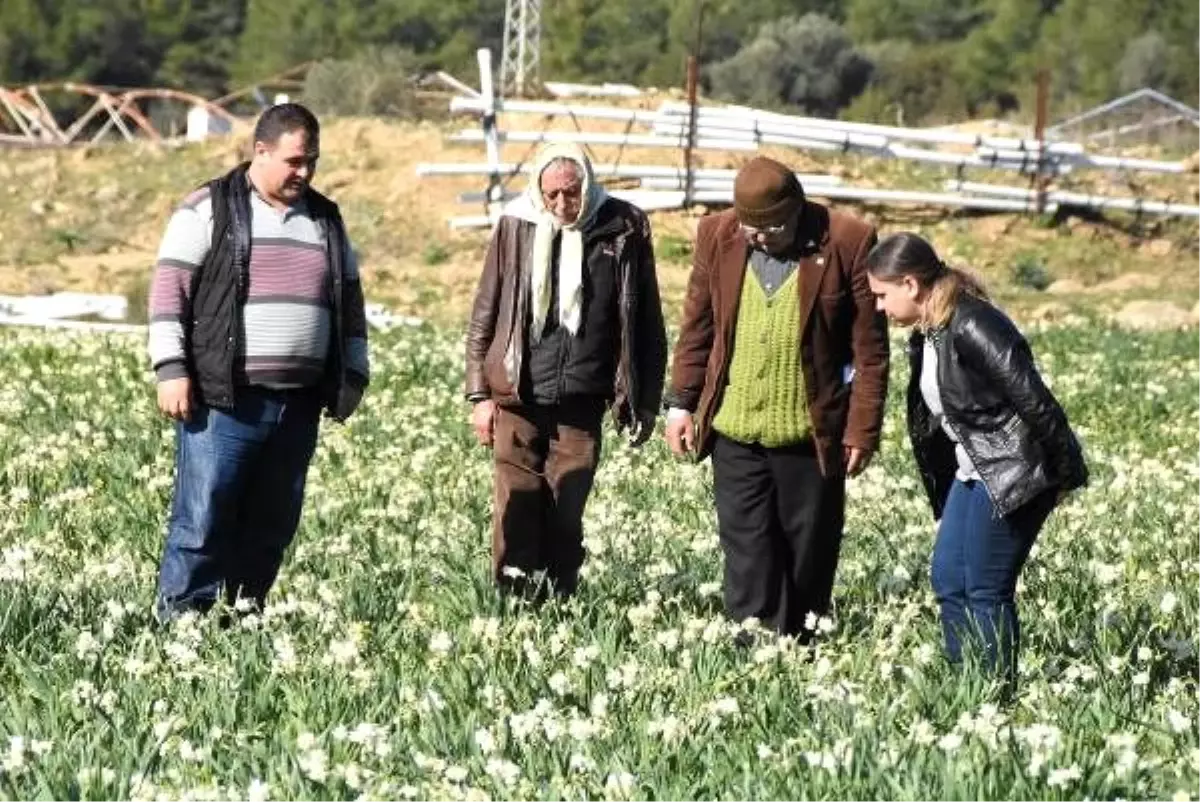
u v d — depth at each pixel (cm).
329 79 14600
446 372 5112
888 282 2066
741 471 2327
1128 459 4041
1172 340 6331
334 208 2402
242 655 2034
